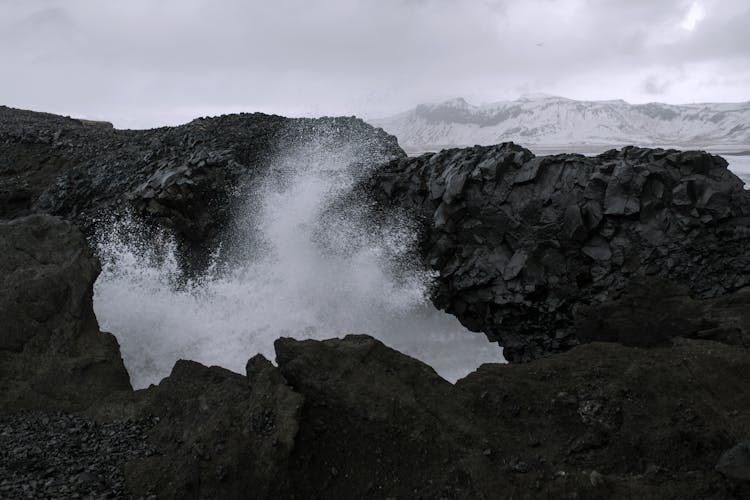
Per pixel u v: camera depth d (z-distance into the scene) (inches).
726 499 214.1
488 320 570.3
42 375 344.5
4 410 318.3
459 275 581.6
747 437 239.6
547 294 536.4
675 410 262.7
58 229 419.8
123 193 677.9
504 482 232.1
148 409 309.7
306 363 282.7
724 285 490.3
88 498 226.5
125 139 865.5
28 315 365.7
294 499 236.2
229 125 823.1
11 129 940.0
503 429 271.7
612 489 222.2
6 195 735.1
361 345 297.1
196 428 269.9
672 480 228.4
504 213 567.5
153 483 241.3
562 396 281.0
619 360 304.8
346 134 807.7
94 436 284.4
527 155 595.2
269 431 250.7
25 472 241.0
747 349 322.3
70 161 822.5
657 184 529.7
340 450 253.4
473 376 311.9
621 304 413.4
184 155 712.4
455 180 595.5
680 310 396.5
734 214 512.7
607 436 259.1
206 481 237.8
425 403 273.9
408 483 238.5
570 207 536.7
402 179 663.8
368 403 265.0
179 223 626.2
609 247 522.9
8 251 394.0
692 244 506.3
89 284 401.4
